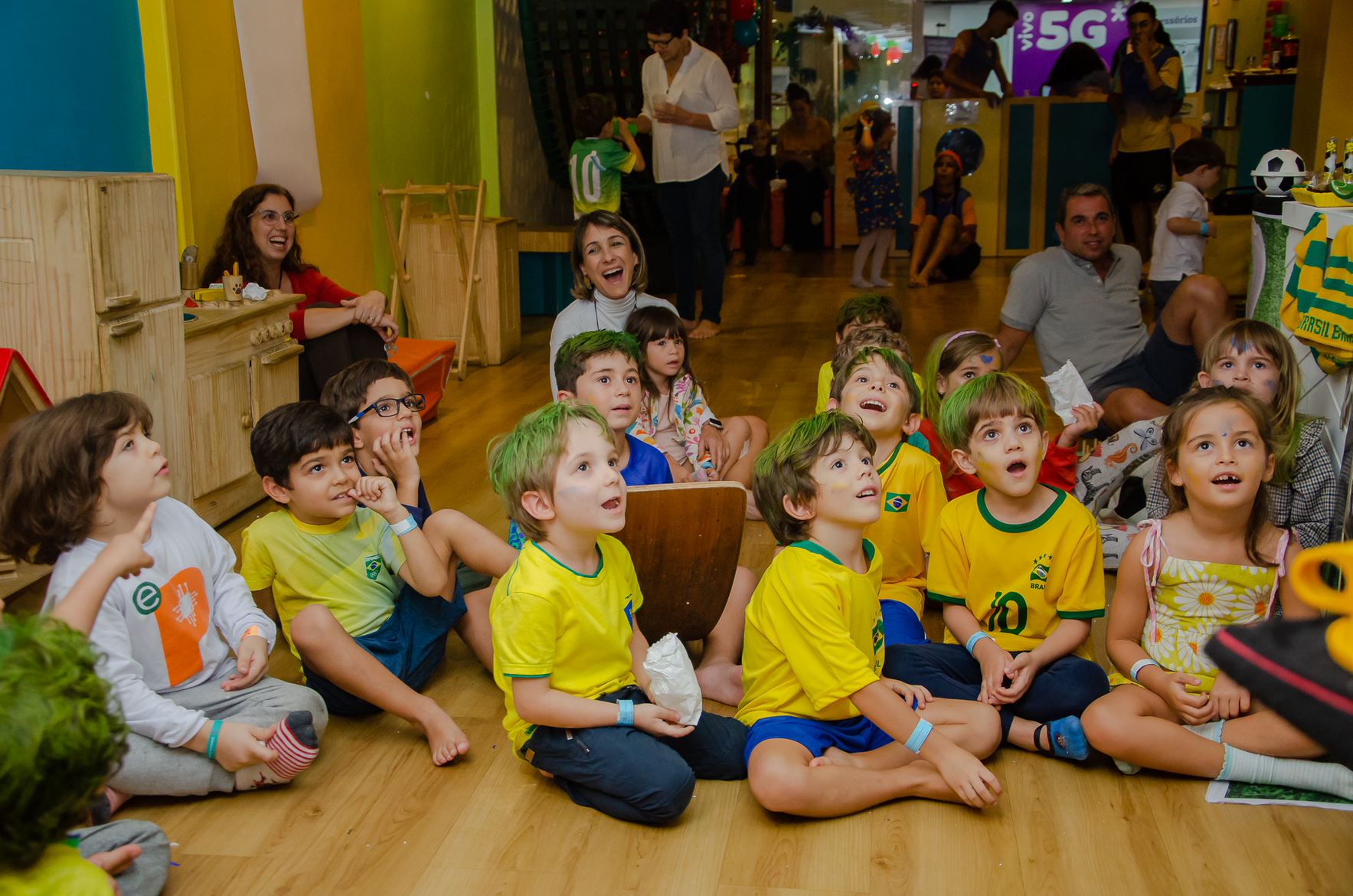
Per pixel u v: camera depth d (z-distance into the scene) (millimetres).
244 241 4312
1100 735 2201
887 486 2773
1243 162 9164
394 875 1976
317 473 2441
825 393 3457
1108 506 3320
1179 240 5758
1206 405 2270
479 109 7715
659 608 2570
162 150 4023
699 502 2465
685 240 6836
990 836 2070
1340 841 2037
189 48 4141
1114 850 2021
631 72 7832
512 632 2080
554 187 9117
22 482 2053
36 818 1271
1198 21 13109
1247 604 2312
